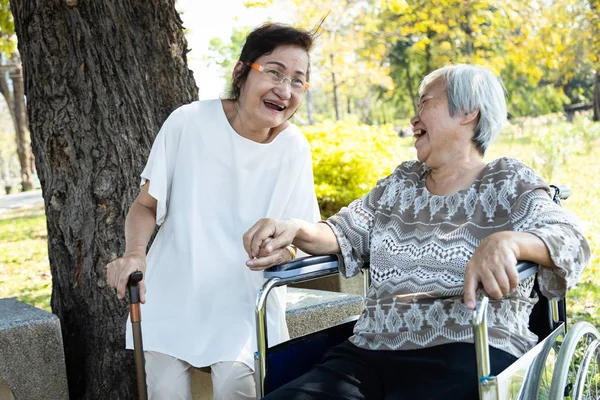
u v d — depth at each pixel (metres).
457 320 1.99
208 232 2.44
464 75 2.14
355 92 23.42
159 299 2.44
